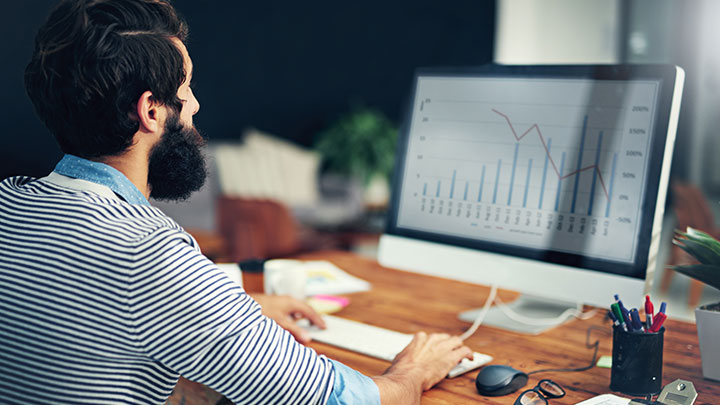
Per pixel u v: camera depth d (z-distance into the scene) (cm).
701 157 566
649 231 112
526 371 103
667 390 89
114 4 78
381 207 532
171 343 72
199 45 575
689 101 564
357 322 131
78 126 79
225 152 493
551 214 124
